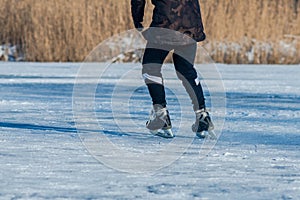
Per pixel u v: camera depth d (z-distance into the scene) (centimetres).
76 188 798
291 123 1536
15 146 1114
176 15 1257
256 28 4447
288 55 4444
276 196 770
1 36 4509
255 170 938
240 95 2277
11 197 741
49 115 1623
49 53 4384
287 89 2523
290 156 1066
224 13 4425
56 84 2644
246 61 4403
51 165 948
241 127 1451
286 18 4488
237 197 762
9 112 1681
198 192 786
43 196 750
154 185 826
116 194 768
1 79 2853
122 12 4412
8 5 4509
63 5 4384
